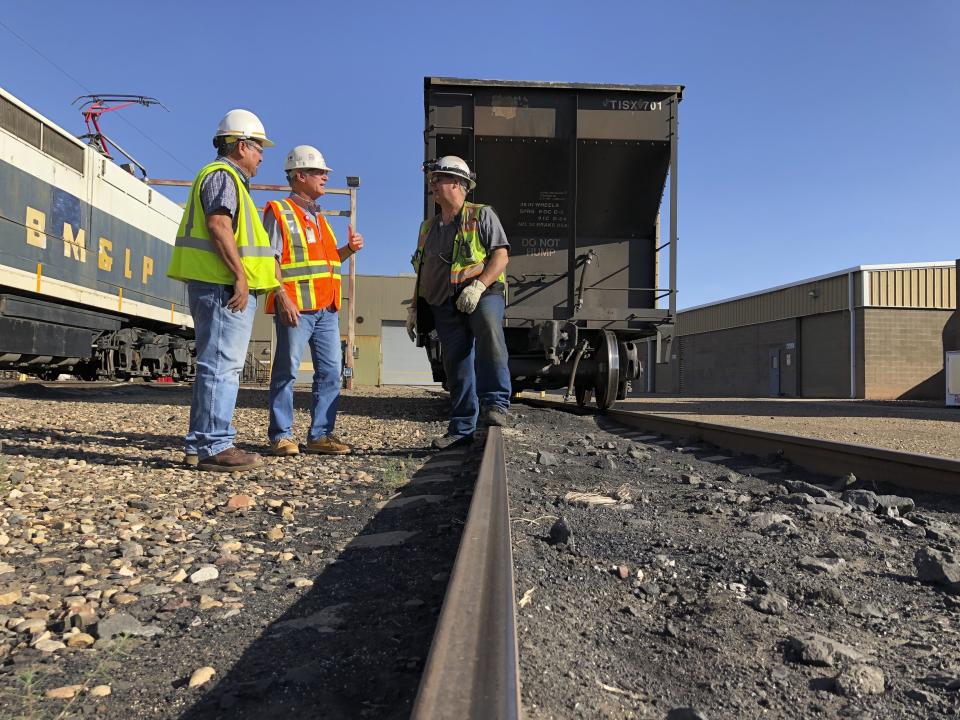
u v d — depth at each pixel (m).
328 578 2.26
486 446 3.82
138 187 15.18
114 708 1.43
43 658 1.66
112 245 13.87
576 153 8.02
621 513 3.14
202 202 4.01
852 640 1.84
